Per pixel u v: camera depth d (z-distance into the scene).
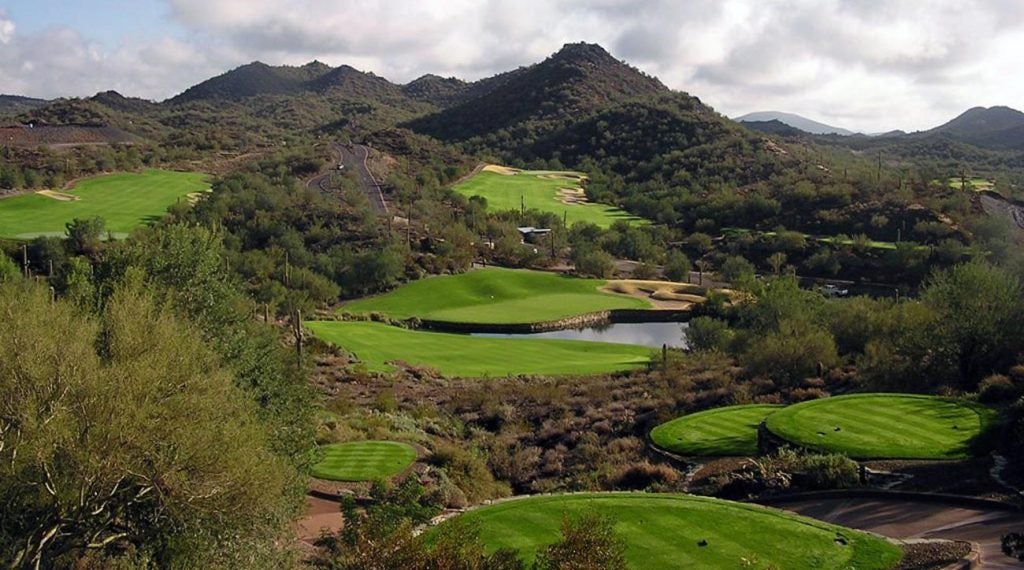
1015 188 115.12
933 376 30.89
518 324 69.25
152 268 23.95
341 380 43.88
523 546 14.34
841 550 13.85
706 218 115.25
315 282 74.50
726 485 20.53
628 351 58.91
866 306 42.19
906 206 101.56
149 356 14.91
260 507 15.17
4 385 13.77
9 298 15.41
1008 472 18.58
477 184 137.12
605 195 134.75
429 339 60.56
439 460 25.28
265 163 122.69
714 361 43.44
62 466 13.73
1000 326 30.17
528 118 198.88
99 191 103.06
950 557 12.84
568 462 28.48
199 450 14.17
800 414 25.19
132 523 15.95
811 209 108.88
